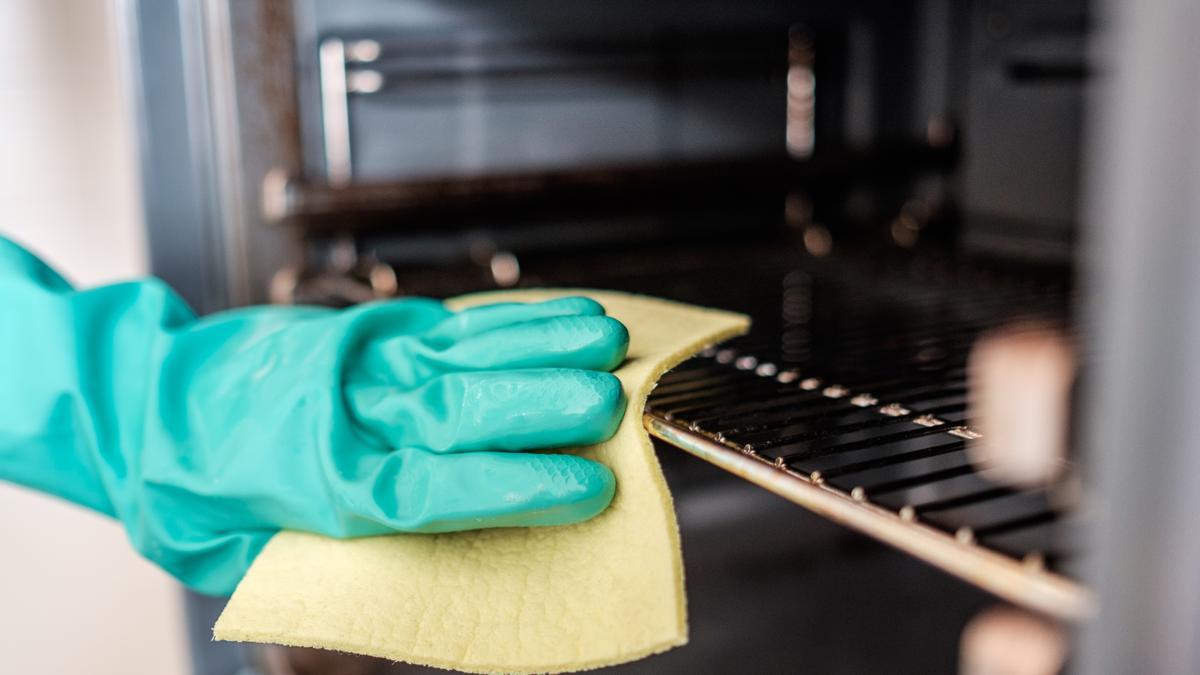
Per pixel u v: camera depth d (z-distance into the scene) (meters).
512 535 0.61
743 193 1.19
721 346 0.87
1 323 0.71
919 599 1.07
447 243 1.12
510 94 1.12
